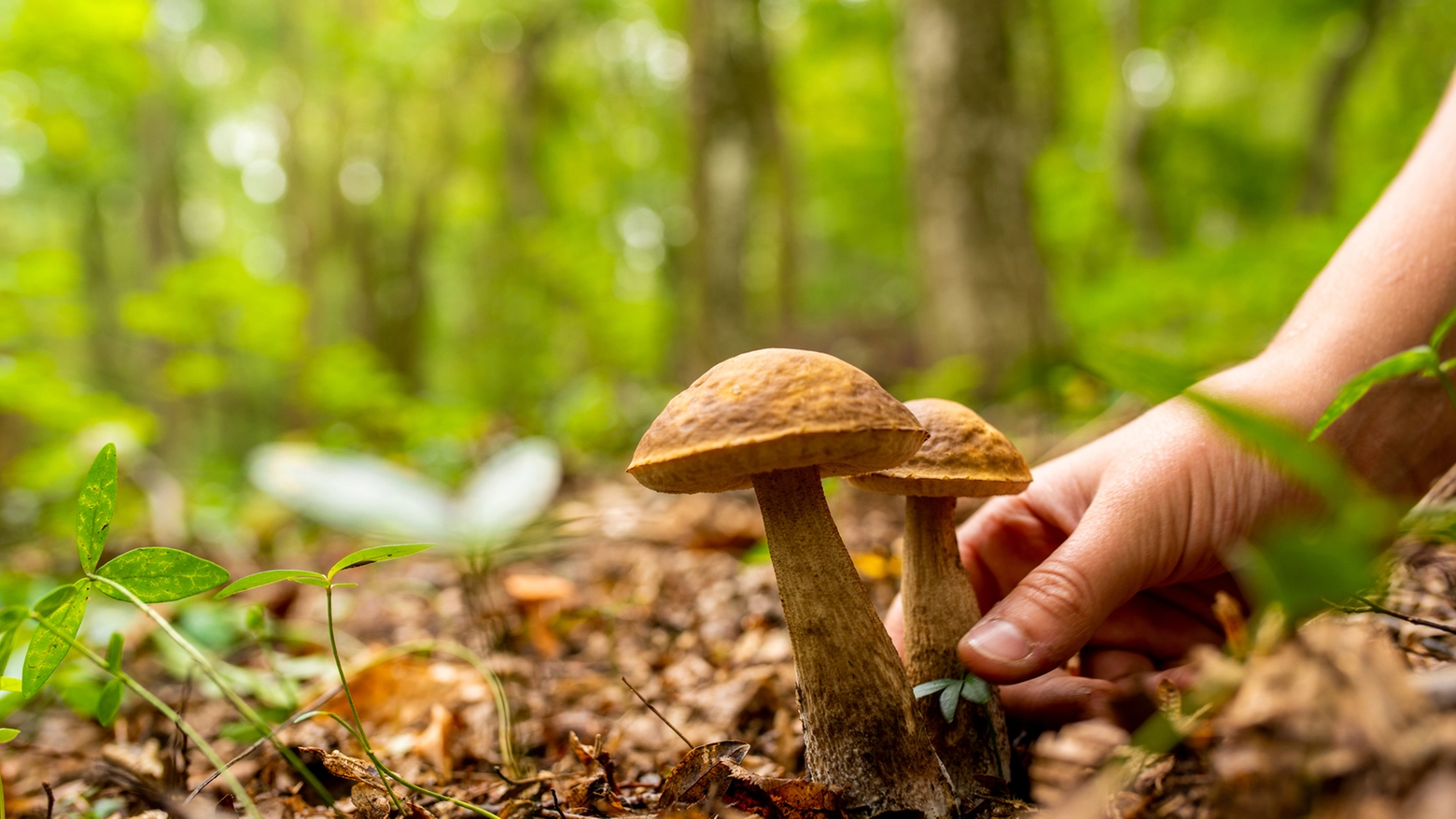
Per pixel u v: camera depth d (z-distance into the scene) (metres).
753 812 0.27
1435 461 0.30
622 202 3.23
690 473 0.26
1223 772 0.21
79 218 2.61
